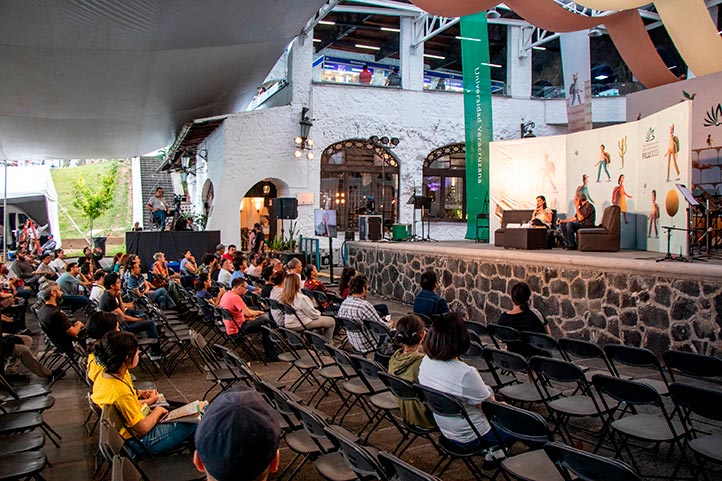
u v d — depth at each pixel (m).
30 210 23.78
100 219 28.48
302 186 16.80
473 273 9.07
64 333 5.91
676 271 5.82
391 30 21.00
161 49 8.77
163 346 7.64
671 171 8.38
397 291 11.46
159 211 15.94
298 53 16.69
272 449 1.20
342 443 2.67
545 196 11.84
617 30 11.16
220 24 8.25
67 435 4.50
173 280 9.99
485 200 13.99
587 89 13.73
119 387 3.23
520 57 18.70
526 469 2.74
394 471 2.54
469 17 14.08
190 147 18.67
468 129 14.13
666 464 3.64
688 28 10.17
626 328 6.44
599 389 3.43
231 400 1.25
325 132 17.11
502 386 4.40
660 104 12.05
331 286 12.51
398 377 3.49
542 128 18.95
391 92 17.78
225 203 15.82
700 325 5.64
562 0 15.26
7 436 3.67
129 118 13.05
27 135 13.40
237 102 15.53
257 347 7.52
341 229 17.52
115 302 6.59
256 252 14.55
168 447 3.28
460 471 3.65
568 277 7.23
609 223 8.85
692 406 3.02
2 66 8.27
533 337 4.69
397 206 18.02
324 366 4.91
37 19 6.62
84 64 8.73
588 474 2.33
